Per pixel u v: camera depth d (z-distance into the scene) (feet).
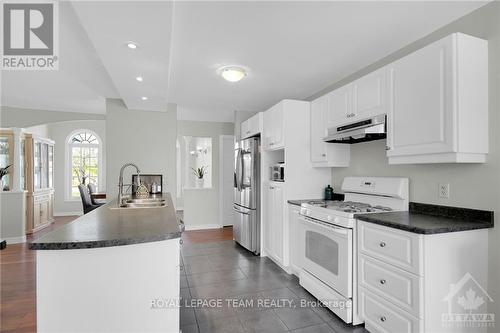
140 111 13.53
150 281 4.44
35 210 17.97
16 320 7.16
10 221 15.06
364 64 9.10
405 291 5.43
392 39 7.40
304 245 8.99
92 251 4.14
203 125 18.99
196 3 5.69
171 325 4.55
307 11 6.06
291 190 10.43
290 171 10.42
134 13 5.15
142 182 13.28
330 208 7.89
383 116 6.96
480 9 5.93
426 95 5.81
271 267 10.96
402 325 5.48
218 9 5.93
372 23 6.59
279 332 6.57
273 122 11.23
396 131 6.56
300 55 8.36
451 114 5.34
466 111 5.38
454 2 5.76
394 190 7.59
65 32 6.89
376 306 6.16
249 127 13.67
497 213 5.57
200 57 8.46
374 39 7.39
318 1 5.69
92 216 6.15
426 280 5.12
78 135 24.93
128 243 4.09
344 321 6.92
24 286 9.23
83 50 8.01
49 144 20.33
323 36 7.20
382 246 6.00
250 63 8.95
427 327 5.11
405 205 7.45
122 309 4.27
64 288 4.04
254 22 6.48
